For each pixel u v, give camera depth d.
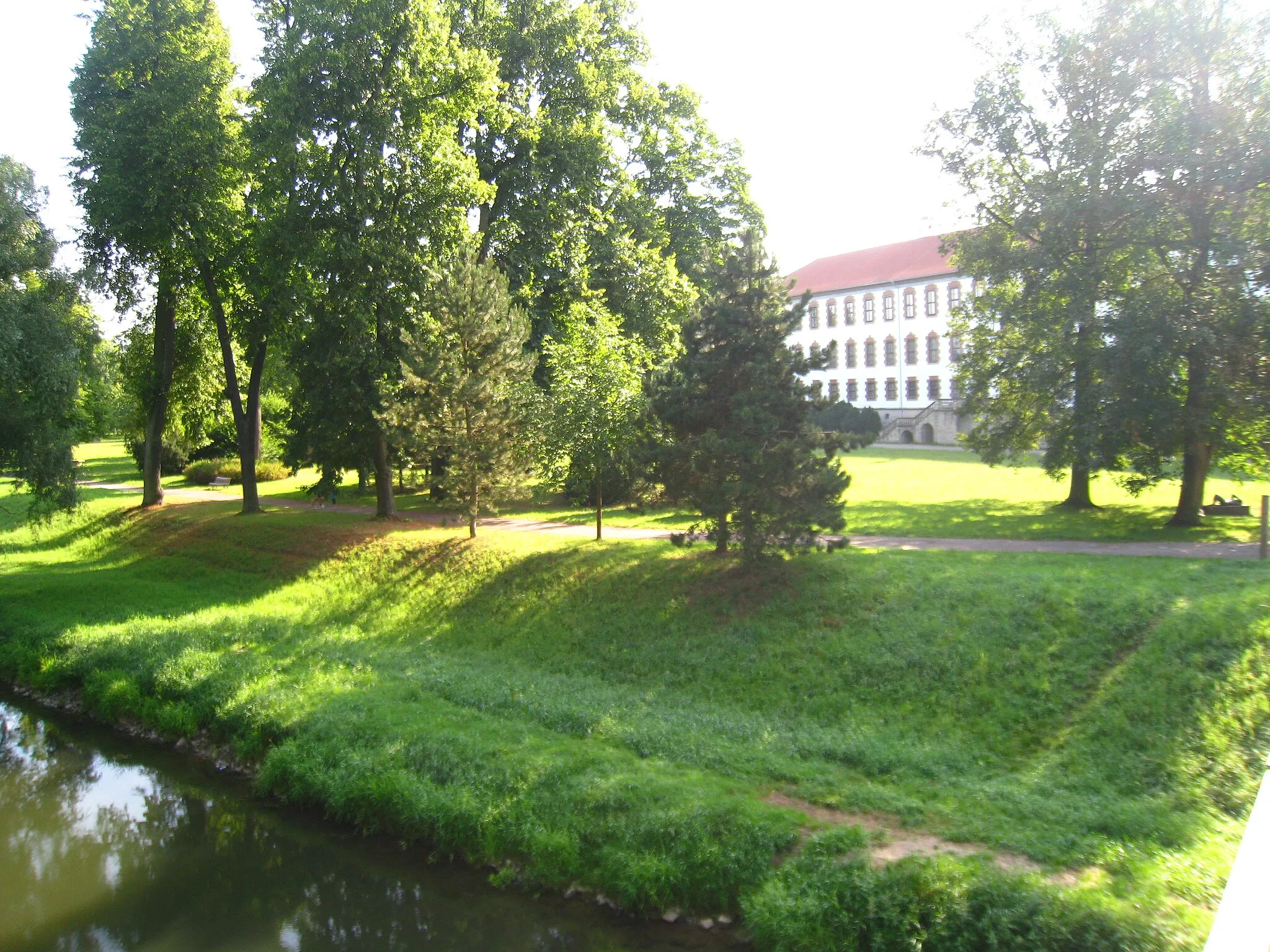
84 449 82.81
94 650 21.09
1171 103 21.98
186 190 29.86
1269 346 20.98
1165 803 11.25
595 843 11.82
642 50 38.47
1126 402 21.41
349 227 27.23
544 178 33.09
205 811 14.71
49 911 12.11
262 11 28.45
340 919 11.64
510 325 24.56
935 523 25.05
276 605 24.59
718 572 19.77
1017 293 26.88
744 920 10.40
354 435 29.20
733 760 13.16
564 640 19.28
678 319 33.03
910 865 9.97
